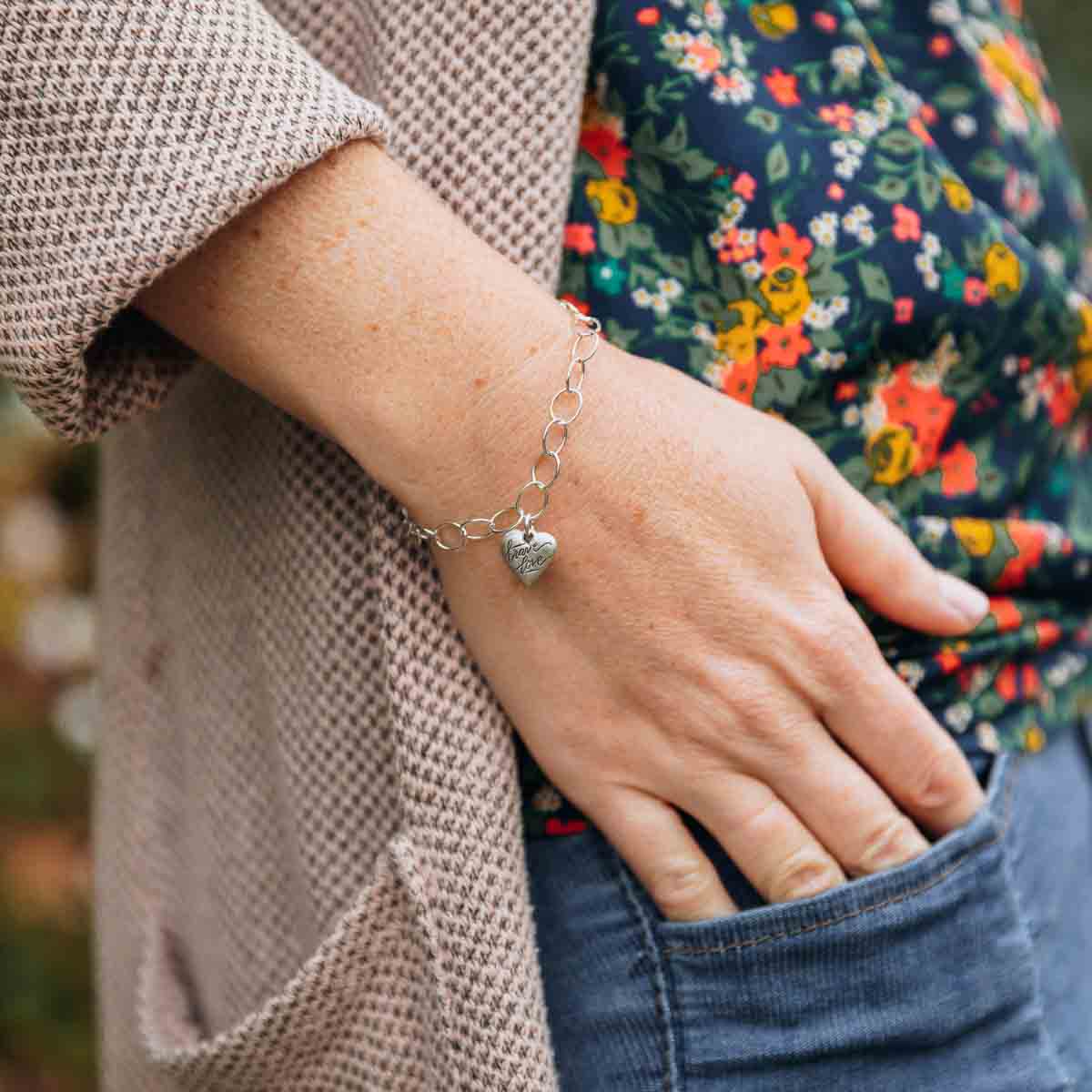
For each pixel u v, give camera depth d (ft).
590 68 3.06
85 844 8.36
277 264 2.54
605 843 2.98
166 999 3.66
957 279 3.05
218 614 3.32
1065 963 3.36
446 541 2.70
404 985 2.86
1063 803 3.48
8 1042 7.30
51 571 9.57
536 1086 2.70
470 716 2.79
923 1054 2.87
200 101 2.44
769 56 3.08
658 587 2.66
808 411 3.01
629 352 2.97
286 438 3.00
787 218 2.97
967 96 3.31
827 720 2.81
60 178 2.45
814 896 2.79
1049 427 3.40
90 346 2.72
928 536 3.11
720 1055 2.84
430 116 2.80
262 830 3.35
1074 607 3.51
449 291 2.55
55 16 2.42
